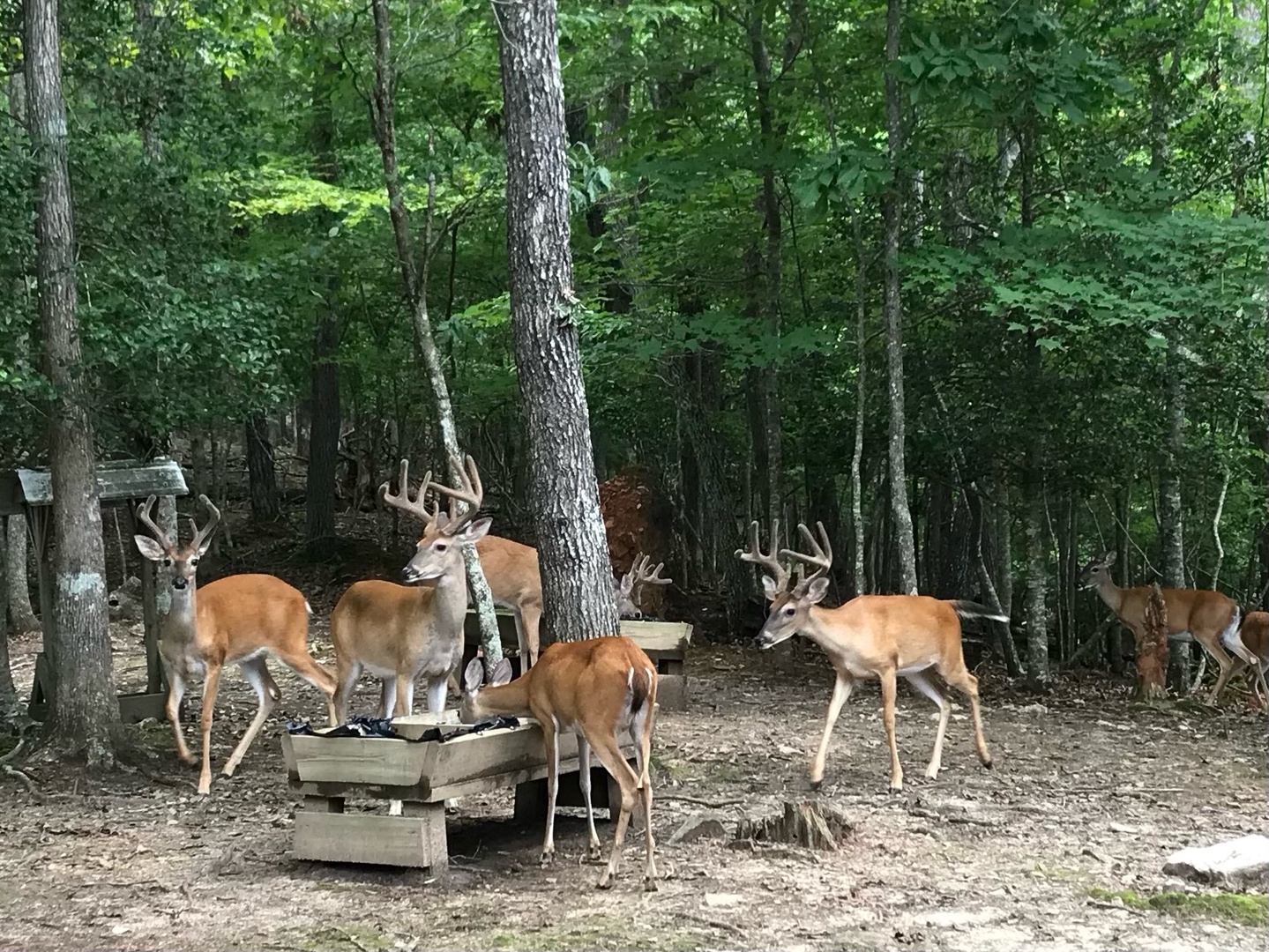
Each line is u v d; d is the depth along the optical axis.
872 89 13.34
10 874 6.41
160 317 8.83
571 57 13.62
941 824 7.47
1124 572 15.49
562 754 6.88
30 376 8.38
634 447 18.25
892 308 12.33
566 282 7.80
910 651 8.89
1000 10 11.61
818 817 6.86
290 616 9.24
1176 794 8.54
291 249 14.46
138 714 10.23
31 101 8.79
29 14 8.77
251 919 5.57
